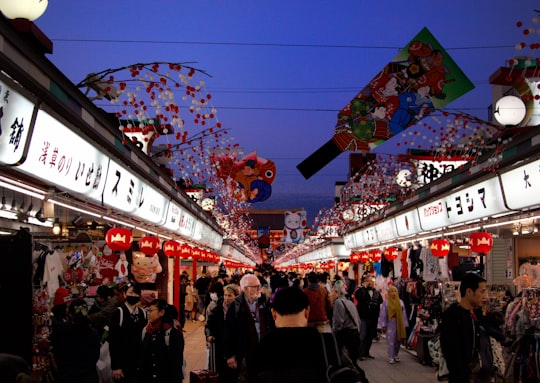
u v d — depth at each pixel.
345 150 12.17
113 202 9.39
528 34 7.86
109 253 12.97
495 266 16.47
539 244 15.20
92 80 8.78
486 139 11.90
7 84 5.04
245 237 59.72
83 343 7.41
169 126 13.85
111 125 8.20
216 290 11.37
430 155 18.05
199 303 24.77
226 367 9.04
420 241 18.86
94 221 11.97
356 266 31.23
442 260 15.08
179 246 17.20
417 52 12.12
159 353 7.22
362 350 14.56
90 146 7.59
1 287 6.34
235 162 20.25
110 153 8.52
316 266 50.28
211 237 24.72
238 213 42.75
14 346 6.29
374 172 27.55
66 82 6.31
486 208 10.86
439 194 13.32
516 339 9.37
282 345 4.07
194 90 9.52
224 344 8.09
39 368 8.05
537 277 11.94
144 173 10.61
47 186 7.56
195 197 24.50
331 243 35.00
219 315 9.23
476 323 5.95
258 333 8.27
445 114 11.34
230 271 55.81
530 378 9.16
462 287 6.03
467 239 16.88
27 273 6.39
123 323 7.98
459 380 5.82
